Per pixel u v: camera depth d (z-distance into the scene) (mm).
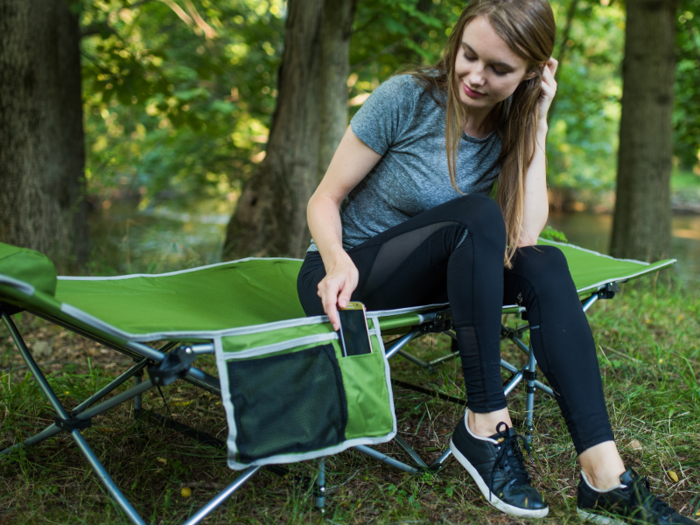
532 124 1481
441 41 4781
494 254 1276
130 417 1767
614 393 1962
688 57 5492
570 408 1267
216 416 1833
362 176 1451
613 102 7020
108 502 1307
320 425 1167
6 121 3102
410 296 1420
